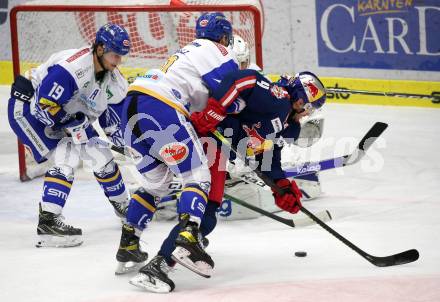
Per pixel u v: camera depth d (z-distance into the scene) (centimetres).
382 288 952
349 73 2266
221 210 1355
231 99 972
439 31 2141
